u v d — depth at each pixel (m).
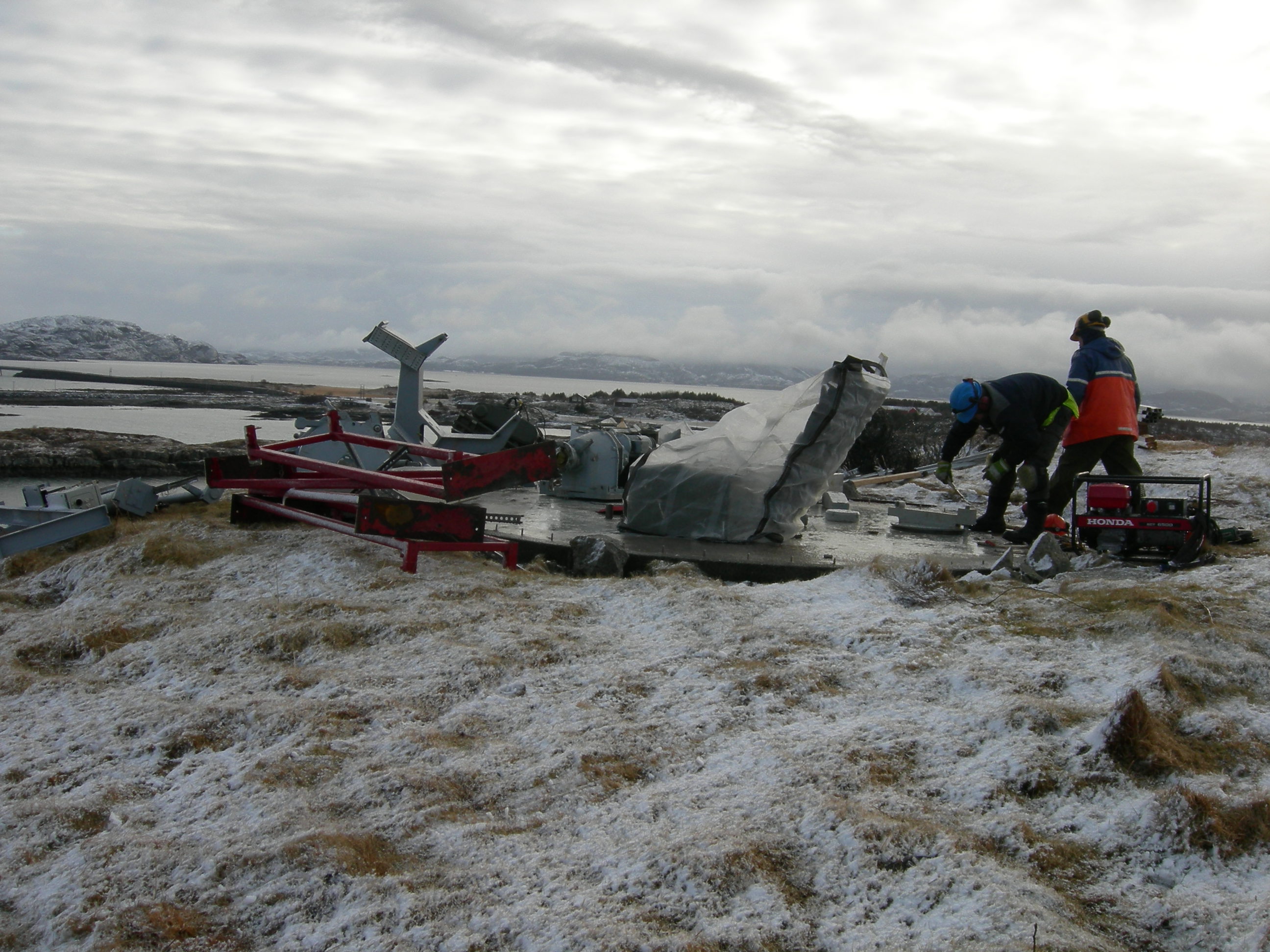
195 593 7.20
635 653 5.73
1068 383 9.60
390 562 7.80
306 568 7.68
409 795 3.88
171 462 38.03
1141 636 5.86
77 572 7.96
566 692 5.10
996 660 5.54
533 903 3.15
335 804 3.83
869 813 3.67
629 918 3.06
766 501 9.64
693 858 3.34
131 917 3.09
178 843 3.56
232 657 5.70
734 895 3.22
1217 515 11.14
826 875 3.35
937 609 6.71
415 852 3.49
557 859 3.44
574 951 2.87
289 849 3.40
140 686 5.40
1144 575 7.77
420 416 14.56
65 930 3.07
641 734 4.53
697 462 9.98
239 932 3.07
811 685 5.14
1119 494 8.39
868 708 4.89
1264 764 4.21
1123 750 4.16
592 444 12.73
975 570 8.31
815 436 9.66
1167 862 3.47
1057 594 7.18
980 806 3.84
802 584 7.48
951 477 9.52
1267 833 3.57
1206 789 3.87
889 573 7.41
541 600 6.90
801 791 3.89
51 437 41.47
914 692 5.10
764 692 5.05
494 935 2.99
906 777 4.09
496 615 6.39
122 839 3.59
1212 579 7.35
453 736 4.52
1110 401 9.43
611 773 4.13
